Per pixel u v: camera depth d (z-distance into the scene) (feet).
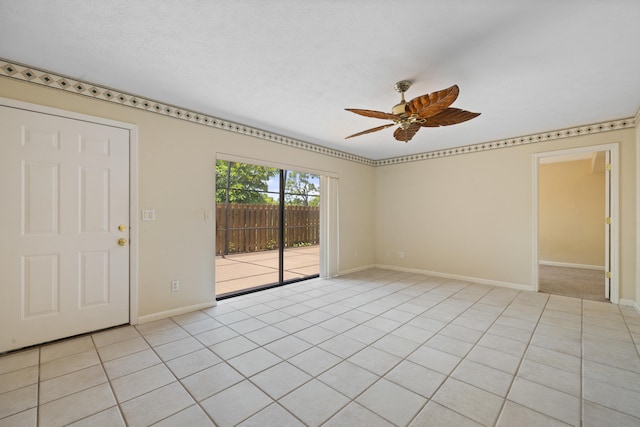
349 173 18.16
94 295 8.96
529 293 13.57
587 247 20.53
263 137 13.44
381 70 8.05
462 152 16.30
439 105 7.26
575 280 16.40
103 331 9.06
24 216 7.88
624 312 10.93
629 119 11.78
